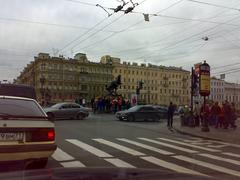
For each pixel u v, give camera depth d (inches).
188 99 5447.8
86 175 108.0
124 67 5059.1
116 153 499.5
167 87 5064.0
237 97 5561.0
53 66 4525.1
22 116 312.7
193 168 408.5
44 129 320.8
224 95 5403.5
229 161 466.6
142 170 117.4
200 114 1064.8
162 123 1197.1
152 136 774.5
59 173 110.9
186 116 1053.2
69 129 840.3
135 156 479.5
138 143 627.2
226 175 375.2
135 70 5123.0
